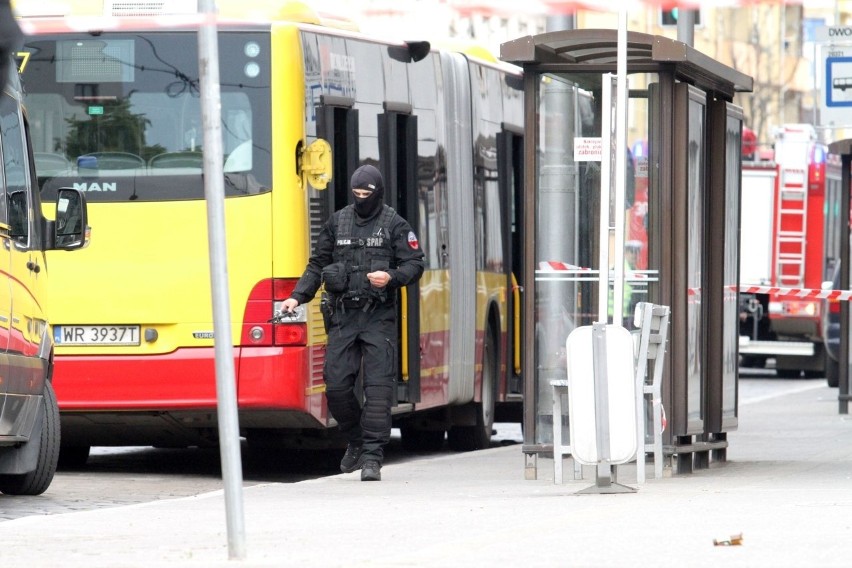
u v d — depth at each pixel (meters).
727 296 48.78
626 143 42.41
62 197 41.06
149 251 47.12
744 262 116.12
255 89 46.91
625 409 38.59
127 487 45.69
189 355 46.81
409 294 51.81
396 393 51.12
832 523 31.86
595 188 45.06
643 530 30.97
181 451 59.19
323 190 48.53
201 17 27.03
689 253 45.03
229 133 46.94
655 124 43.78
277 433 51.12
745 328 115.25
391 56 53.41
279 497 39.84
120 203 47.28
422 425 60.03
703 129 46.56
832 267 119.50
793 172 116.00
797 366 115.56
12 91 39.84
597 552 27.97
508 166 63.22
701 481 42.41
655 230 44.00
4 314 38.00
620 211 40.09
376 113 52.09
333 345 44.59
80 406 47.00
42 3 48.09
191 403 46.78
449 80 58.12
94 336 47.19
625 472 45.22
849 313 74.25
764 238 116.00
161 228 47.12
